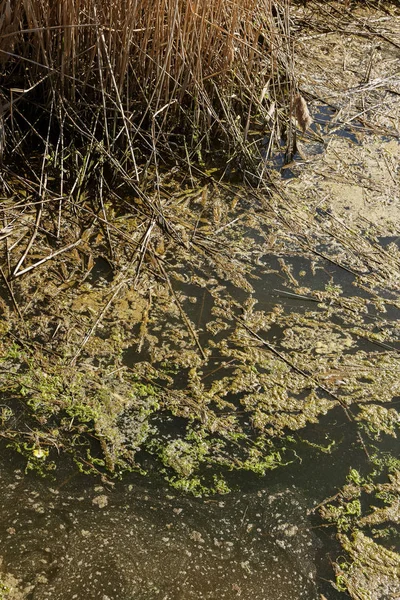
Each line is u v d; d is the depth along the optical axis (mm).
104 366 2482
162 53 3398
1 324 2574
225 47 3527
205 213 3268
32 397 2346
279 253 3092
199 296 2820
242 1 3467
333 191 3508
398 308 2871
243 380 2500
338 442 2338
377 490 2203
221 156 3635
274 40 3732
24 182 3186
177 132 3639
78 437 2250
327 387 2516
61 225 3043
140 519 2059
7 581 1873
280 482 2201
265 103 3846
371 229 3289
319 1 5340
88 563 1938
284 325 2742
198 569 1957
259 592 1921
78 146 3404
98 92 3395
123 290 2783
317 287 2936
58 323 2607
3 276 2760
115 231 3047
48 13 3162
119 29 3256
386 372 2594
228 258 3027
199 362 2547
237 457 2258
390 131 4039
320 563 2002
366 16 5281
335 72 4547
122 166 3393
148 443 2262
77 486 2121
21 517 2025
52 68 3154
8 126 3381
